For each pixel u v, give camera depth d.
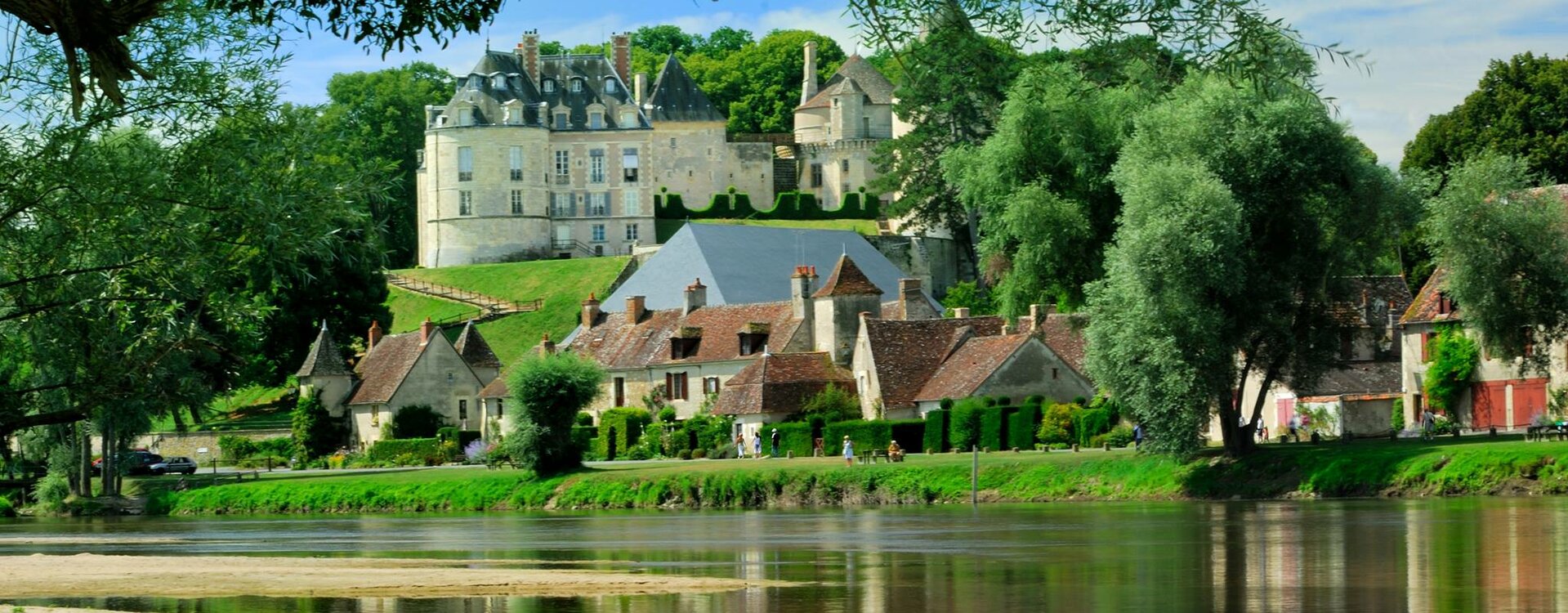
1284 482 53.12
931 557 36.44
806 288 91.50
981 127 131.12
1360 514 43.75
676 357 95.50
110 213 22.70
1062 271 60.53
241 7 17.58
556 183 163.12
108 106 22.86
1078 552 36.66
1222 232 51.66
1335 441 63.19
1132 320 52.41
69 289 22.83
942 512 53.19
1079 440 73.31
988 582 30.86
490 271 144.25
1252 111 53.88
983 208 63.38
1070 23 19.30
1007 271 61.50
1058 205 58.59
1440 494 49.22
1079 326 61.91
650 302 113.31
